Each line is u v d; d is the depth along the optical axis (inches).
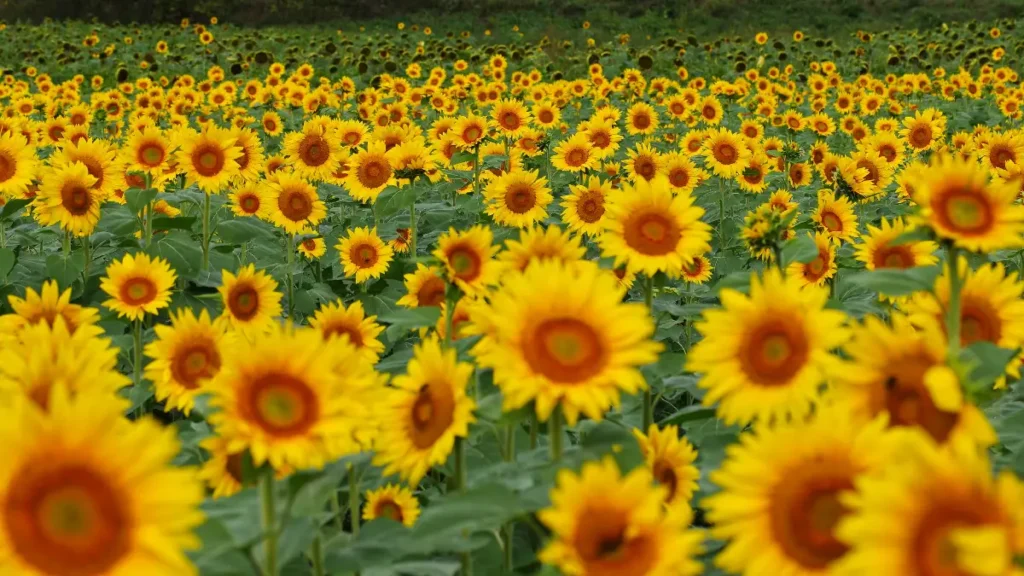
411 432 121.3
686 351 270.5
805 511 88.1
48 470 79.2
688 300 301.6
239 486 126.2
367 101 656.4
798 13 1873.8
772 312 113.9
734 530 89.6
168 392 167.5
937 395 92.1
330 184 476.4
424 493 185.2
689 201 155.9
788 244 166.9
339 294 347.9
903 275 123.2
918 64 1114.1
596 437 124.3
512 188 317.7
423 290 212.4
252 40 1364.4
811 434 89.6
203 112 702.5
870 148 426.6
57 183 278.1
